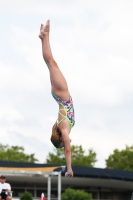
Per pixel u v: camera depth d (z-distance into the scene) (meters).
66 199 47.28
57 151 83.25
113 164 85.25
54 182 54.25
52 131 11.29
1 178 25.28
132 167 83.62
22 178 50.75
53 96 11.49
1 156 84.56
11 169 40.44
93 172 50.69
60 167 39.09
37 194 52.94
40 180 52.12
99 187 57.00
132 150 86.06
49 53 11.70
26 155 87.38
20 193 51.53
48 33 11.81
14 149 89.62
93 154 86.06
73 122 11.40
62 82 11.45
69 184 55.31
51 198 52.72
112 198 57.38
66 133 10.95
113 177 50.81
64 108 11.29
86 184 55.66
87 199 47.41
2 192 25.05
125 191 58.66
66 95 11.40
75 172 48.72
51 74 11.56
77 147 85.62
